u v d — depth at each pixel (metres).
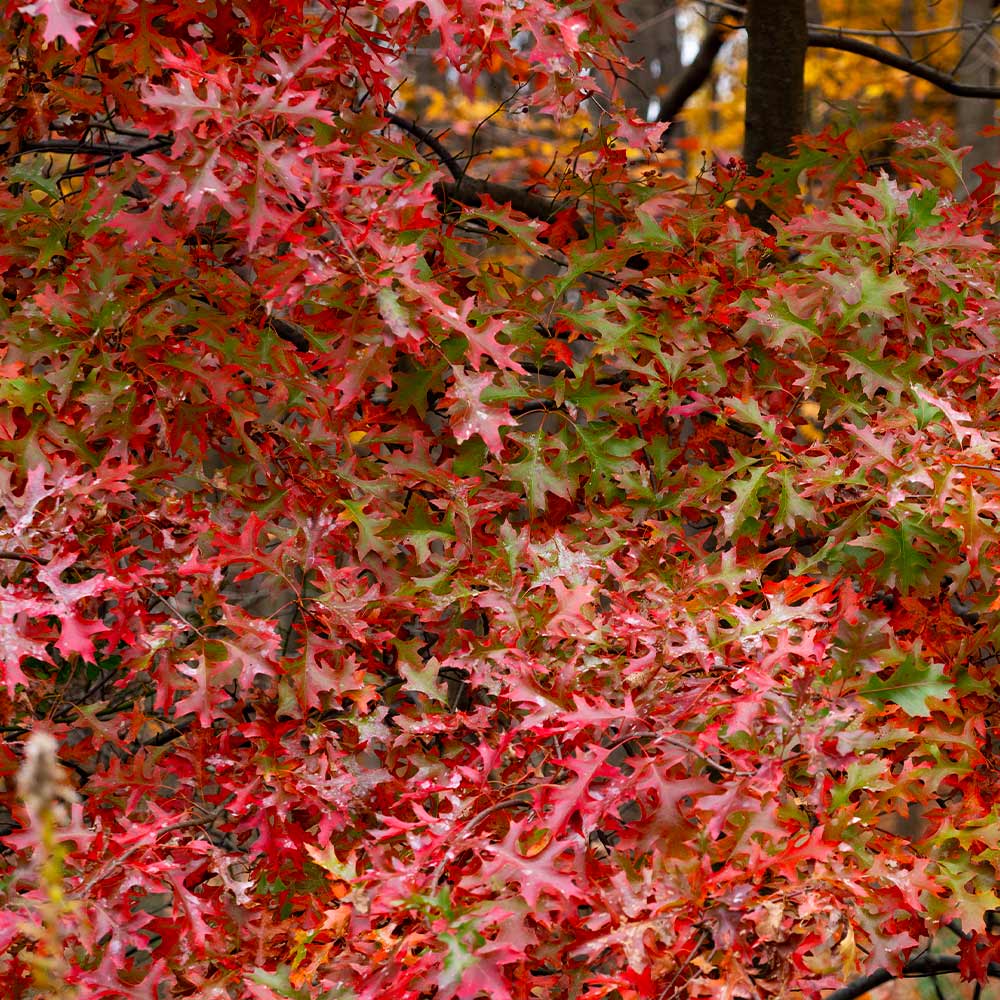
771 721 1.84
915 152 3.87
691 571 2.48
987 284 2.97
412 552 2.81
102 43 2.80
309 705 2.23
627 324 2.89
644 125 3.15
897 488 2.31
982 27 5.07
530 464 2.67
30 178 2.82
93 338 2.45
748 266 3.07
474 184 3.83
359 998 1.72
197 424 2.56
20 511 2.04
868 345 2.85
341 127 2.74
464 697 2.92
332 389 2.57
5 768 2.25
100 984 1.84
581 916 1.98
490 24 2.53
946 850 2.28
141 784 2.34
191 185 2.15
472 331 2.30
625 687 2.17
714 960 1.72
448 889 1.69
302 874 2.26
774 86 4.69
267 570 2.29
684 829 1.80
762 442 3.10
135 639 2.27
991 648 2.86
